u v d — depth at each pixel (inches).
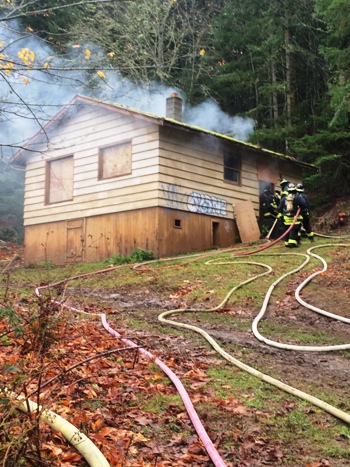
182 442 152.2
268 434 161.2
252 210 669.9
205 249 621.3
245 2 996.6
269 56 924.6
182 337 271.1
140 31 874.1
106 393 181.5
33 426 113.1
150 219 573.0
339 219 747.4
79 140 644.7
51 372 182.5
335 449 152.8
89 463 123.6
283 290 393.7
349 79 693.9
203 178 629.6
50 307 151.1
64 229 652.1
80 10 787.4
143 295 400.5
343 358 253.6
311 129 959.0
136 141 594.9
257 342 275.7
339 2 619.5
